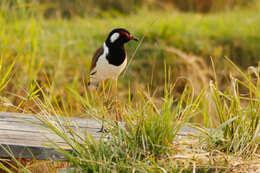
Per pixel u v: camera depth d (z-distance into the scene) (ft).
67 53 56.13
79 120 29.43
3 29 48.08
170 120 23.31
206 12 92.53
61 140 25.25
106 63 28.40
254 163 22.17
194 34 64.95
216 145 24.32
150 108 24.86
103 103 28.02
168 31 63.26
